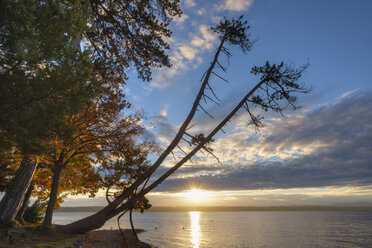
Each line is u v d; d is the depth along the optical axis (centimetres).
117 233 2383
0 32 469
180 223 15312
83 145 1448
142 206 1652
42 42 510
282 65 1584
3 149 541
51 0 517
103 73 1079
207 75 1738
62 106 525
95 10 1105
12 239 949
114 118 1405
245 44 1661
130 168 1631
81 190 2028
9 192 1322
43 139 595
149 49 1242
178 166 1586
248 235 7406
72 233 1445
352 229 11556
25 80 487
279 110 1612
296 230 10331
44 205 2484
